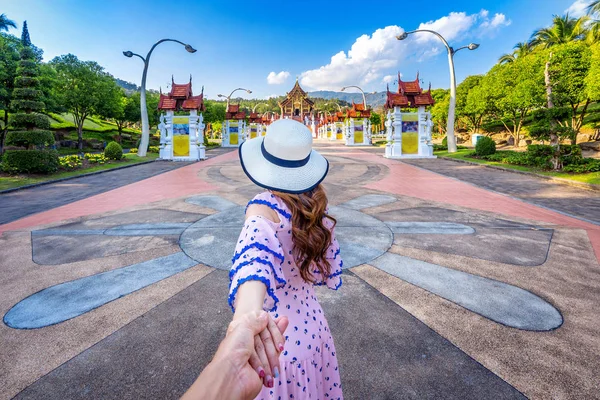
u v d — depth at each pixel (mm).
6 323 2869
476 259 4320
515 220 6258
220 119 44312
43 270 4039
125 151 33031
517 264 4145
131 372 2258
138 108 40188
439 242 5004
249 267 884
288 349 1114
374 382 2143
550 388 2072
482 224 5980
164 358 2406
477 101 24750
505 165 14070
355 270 3984
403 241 5047
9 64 19281
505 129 33031
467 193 9023
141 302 3246
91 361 2373
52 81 24625
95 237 5336
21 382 2160
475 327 2768
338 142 47438
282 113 95000
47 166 12922
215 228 5746
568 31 32438
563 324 2799
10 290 3512
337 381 1267
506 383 2119
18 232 5672
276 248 987
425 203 7809
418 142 19969
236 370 487
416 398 2008
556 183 10195
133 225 6023
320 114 92688
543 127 12148
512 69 21156
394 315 2975
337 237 5230
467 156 18797
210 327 2812
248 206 1152
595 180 9469
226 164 17703
